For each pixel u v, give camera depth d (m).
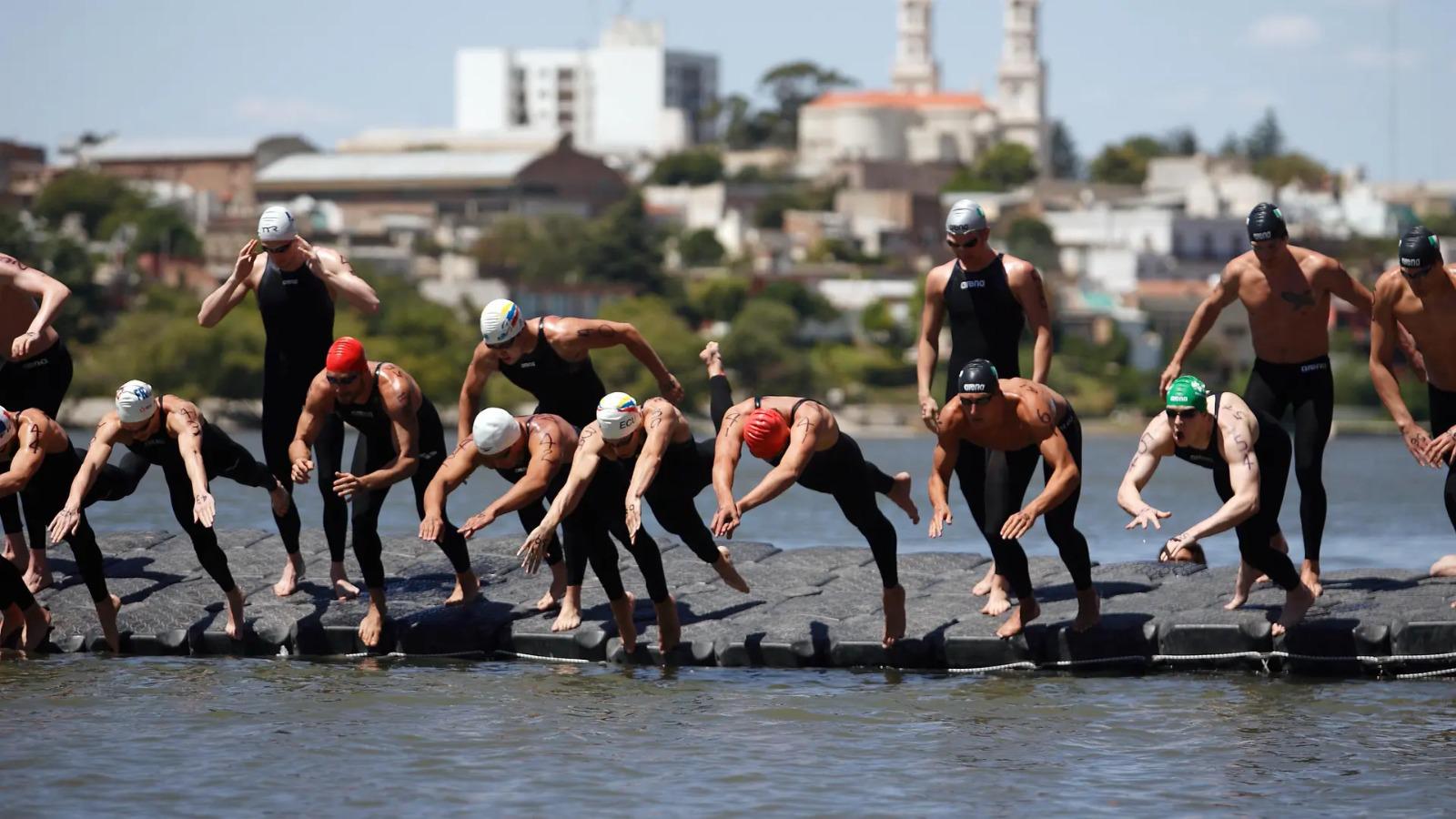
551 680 17.39
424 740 14.99
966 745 14.70
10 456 18.11
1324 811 12.84
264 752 14.59
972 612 18.36
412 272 158.38
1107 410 135.12
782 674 17.58
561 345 17.52
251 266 18.56
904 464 84.25
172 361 102.12
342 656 18.69
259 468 18.69
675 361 121.25
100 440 17.69
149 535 22.48
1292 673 17.00
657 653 18.06
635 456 16.86
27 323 19.12
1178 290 171.12
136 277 135.00
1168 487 66.75
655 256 165.38
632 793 13.46
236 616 18.67
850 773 13.94
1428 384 17.39
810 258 196.75
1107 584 19.11
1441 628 16.41
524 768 14.12
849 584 19.89
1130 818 12.76
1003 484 16.75
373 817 12.89
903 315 162.38
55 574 20.73
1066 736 14.95
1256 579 17.86
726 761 14.30
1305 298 16.94
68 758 14.36
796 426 16.06
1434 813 12.76
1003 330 17.42
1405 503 52.09
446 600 19.48
